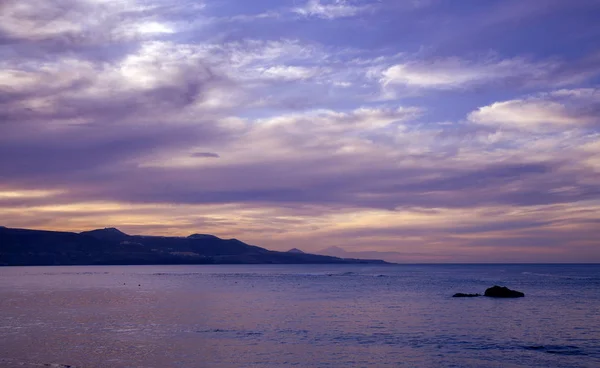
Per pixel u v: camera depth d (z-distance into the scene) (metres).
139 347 33.81
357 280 131.12
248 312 53.72
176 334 38.97
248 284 111.75
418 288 95.69
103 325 43.53
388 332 40.25
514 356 31.66
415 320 47.41
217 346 34.31
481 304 62.19
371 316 50.31
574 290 86.38
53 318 48.09
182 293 82.56
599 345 34.94
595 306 59.34
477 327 42.94
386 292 84.56
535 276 150.62
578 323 45.28
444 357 31.36
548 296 73.44
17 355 31.34
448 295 76.94
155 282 119.62
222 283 115.88
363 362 29.98
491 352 32.72
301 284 111.38
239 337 37.75
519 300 67.31
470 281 121.75
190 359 30.48
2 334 38.72
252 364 29.38
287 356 31.42
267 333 39.59
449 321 46.72
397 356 31.55
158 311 54.47
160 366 28.84
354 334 39.28
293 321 46.59
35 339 36.59
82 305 61.16
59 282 117.56
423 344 35.31
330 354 32.03
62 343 35.03
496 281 119.75
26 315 50.50
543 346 34.62
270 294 80.31
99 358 30.59
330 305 61.72
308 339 37.06
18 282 117.00
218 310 55.78
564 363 29.95
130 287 99.06
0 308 57.28
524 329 41.84
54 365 28.88
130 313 52.44
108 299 70.00
